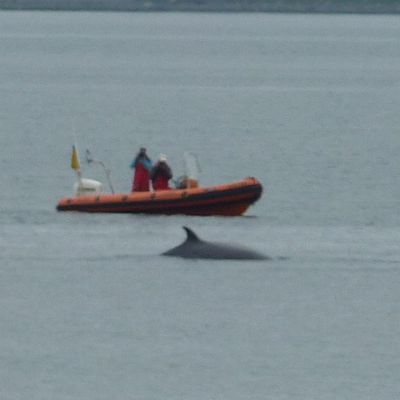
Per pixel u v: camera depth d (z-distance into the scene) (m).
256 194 187.88
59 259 158.38
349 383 118.19
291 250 165.50
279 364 122.62
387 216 195.50
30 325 132.50
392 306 140.88
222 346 127.06
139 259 157.75
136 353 124.75
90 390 115.56
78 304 139.62
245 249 156.75
